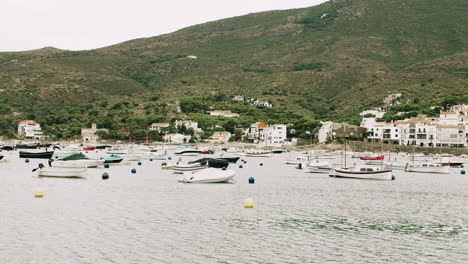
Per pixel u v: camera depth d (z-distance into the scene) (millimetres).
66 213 50500
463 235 43781
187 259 35031
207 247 38219
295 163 150875
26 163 130500
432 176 110438
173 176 95062
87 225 44844
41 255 35281
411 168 124750
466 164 163125
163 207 55406
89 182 80688
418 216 53000
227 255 36219
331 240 41219
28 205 55062
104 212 51469
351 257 36406
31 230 42500
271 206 57812
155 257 35344
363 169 98625
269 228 45281
